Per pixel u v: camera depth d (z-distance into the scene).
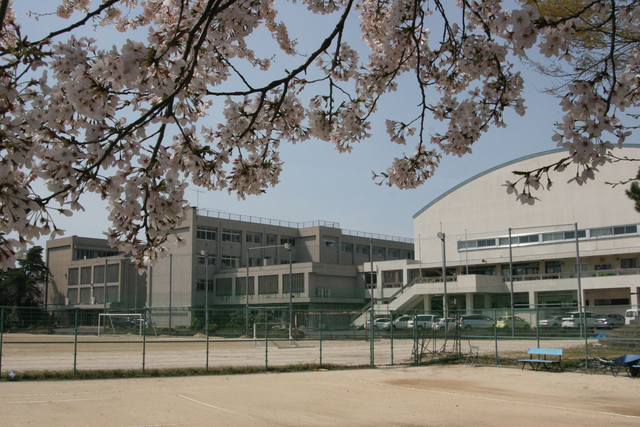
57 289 71.44
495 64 5.18
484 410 10.81
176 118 3.55
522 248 50.03
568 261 47.41
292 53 5.97
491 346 29.47
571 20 3.41
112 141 3.17
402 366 20.62
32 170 3.03
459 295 50.91
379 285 56.94
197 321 45.72
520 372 18.58
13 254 3.04
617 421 9.67
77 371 16.34
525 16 3.40
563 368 19.31
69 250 70.62
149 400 11.70
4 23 3.20
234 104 4.62
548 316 41.50
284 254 66.19
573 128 3.41
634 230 43.62
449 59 5.91
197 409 10.61
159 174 3.37
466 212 54.50
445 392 13.54
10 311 22.78
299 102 5.24
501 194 52.34
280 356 24.97
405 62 5.85
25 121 2.96
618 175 45.06
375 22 6.31
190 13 4.43
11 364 20.16
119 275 61.97
